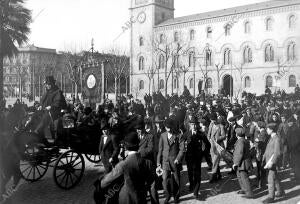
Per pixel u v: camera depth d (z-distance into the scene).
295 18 58.00
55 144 10.14
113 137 9.60
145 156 9.20
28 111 20.48
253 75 62.69
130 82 80.44
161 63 75.56
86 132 10.99
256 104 22.39
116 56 74.50
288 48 59.03
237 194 10.30
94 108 19.11
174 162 9.12
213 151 11.70
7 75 70.31
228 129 12.46
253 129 13.34
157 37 76.50
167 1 80.62
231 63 65.56
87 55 41.16
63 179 10.27
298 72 57.22
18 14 18.45
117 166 5.71
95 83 20.64
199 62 69.69
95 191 6.09
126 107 21.94
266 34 61.28
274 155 9.46
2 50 18.55
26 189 10.28
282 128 12.77
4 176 9.41
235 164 9.95
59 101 10.23
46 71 72.88
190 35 71.50
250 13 63.19
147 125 11.83
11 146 9.22
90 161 13.76
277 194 9.89
